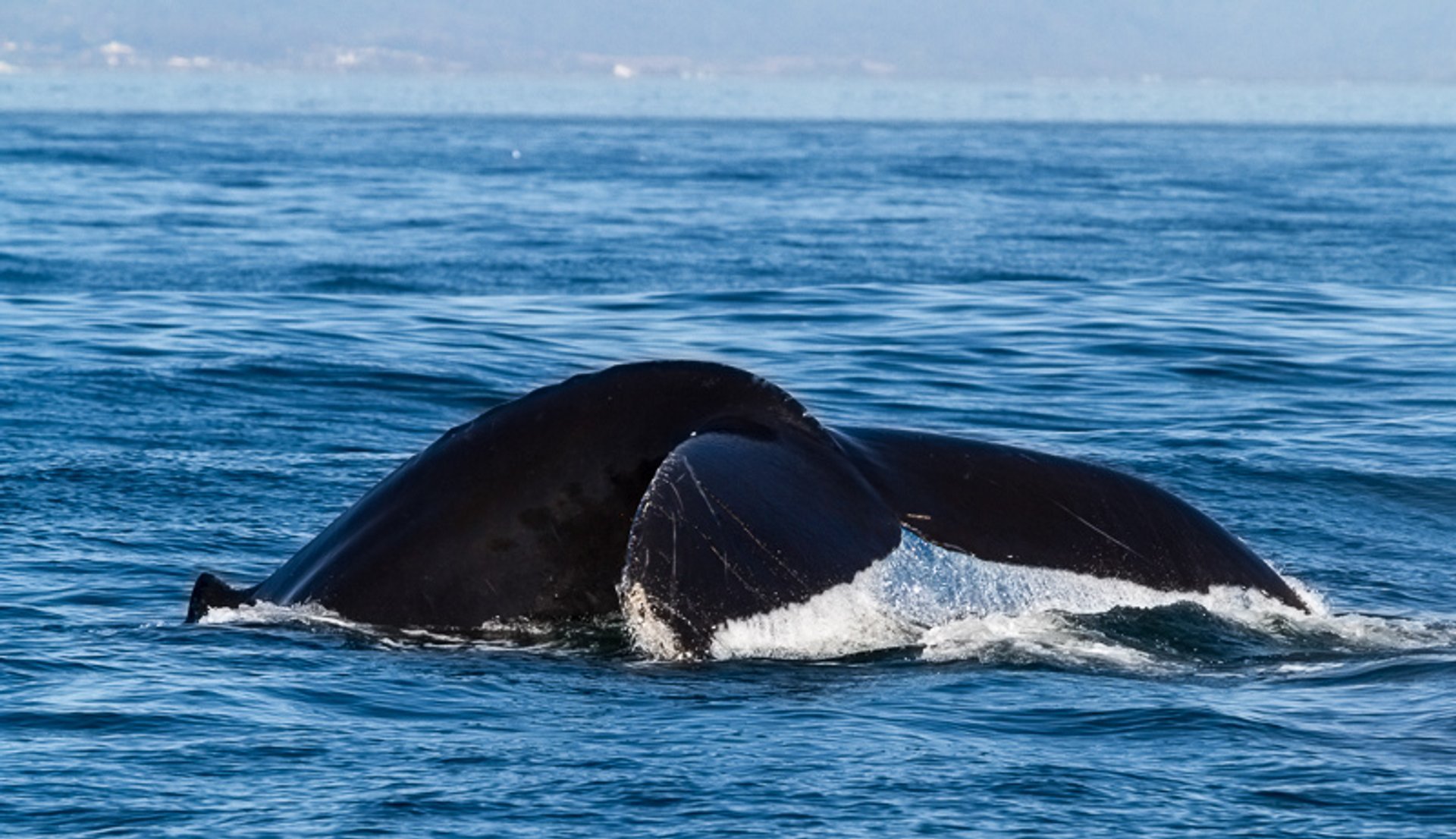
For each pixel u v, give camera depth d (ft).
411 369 226.17
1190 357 245.24
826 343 253.24
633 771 84.84
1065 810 80.53
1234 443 188.44
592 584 105.19
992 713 93.76
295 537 143.84
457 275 375.66
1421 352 253.24
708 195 650.84
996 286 319.88
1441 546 147.74
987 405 212.23
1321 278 389.39
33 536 140.36
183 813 80.12
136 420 191.83
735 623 95.91
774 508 99.14
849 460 103.45
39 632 112.16
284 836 77.51
